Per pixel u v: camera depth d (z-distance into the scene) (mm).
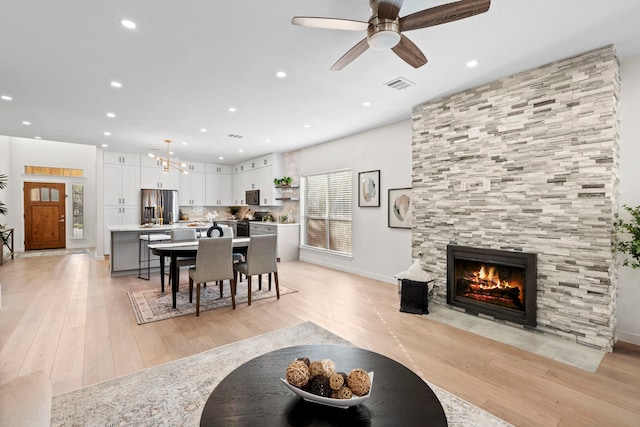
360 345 2734
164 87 3309
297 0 1940
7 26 2188
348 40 2410
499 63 2846
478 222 3414
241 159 8375
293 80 3158
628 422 1782
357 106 3996
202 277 3494
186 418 1787
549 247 2902
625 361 2447
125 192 7453
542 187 2936
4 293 4293
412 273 3666
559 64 2803
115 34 2307
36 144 8867
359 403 1253
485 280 3424
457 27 2244
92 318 3324
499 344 2758
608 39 2443
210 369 2311
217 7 2002
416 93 3574
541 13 2080
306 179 6906
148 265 5367
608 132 2561
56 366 2336
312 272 5758
